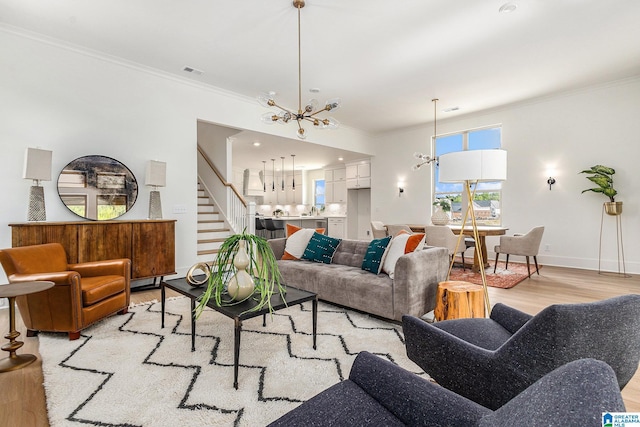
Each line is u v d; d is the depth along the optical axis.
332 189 10.48
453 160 2.66
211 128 6.94
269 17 3.28
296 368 2.09
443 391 0.92
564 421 0.52
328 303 3.48
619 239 5.17
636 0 3.02
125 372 2.04
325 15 3.25
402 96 5.60
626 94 5.05
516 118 6.16
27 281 2.46
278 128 6.20
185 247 4.78
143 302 3.53
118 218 4.11
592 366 0.60
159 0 2.99
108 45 3.82
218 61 4.25
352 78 4.82
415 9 3.15
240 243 2.21
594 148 5.35
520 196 6.14
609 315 0.98
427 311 2.94
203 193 7.25
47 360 2.20
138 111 4.34
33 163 3.29
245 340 2.52
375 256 3.30
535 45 3.86
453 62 4.31
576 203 5.55
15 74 3.45
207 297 2.08
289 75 4.69
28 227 3.14
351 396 1.03
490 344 1.55
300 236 4.12
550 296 3.79
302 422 0.91
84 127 3.89
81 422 1.57
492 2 3.06
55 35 3.60
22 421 1.59
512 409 0.65
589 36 3.67
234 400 1.75
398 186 8.10
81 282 2.79
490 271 5.28
